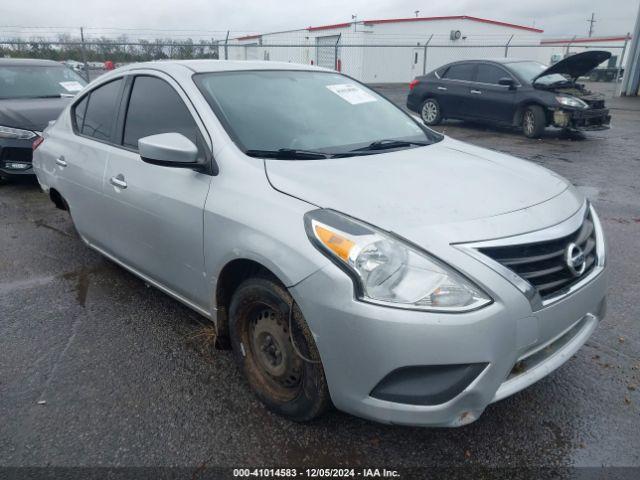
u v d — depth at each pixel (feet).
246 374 8.91
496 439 8.02
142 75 11.52
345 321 6.70
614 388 9.16
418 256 6.66
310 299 6.98
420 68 95.20
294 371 7.97
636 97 61.87
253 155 8.91
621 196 21.56
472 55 99.81
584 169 26.40
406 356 6.50
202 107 9.64
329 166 8.75
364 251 6.68
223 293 9.03
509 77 37.29
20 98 26.17
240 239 8.01
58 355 10.40
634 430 8.16
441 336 6.41
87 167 12.42
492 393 6.79
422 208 7.31
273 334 8.17
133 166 10.79
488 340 6.53
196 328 11.44
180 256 9.70
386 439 8.04
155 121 10.66
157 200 9.93
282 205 7.72
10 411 8.73
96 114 12.93
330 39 92.12
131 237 11.22
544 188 8.60
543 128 35.55
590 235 8.40
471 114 40.09
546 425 8.29
